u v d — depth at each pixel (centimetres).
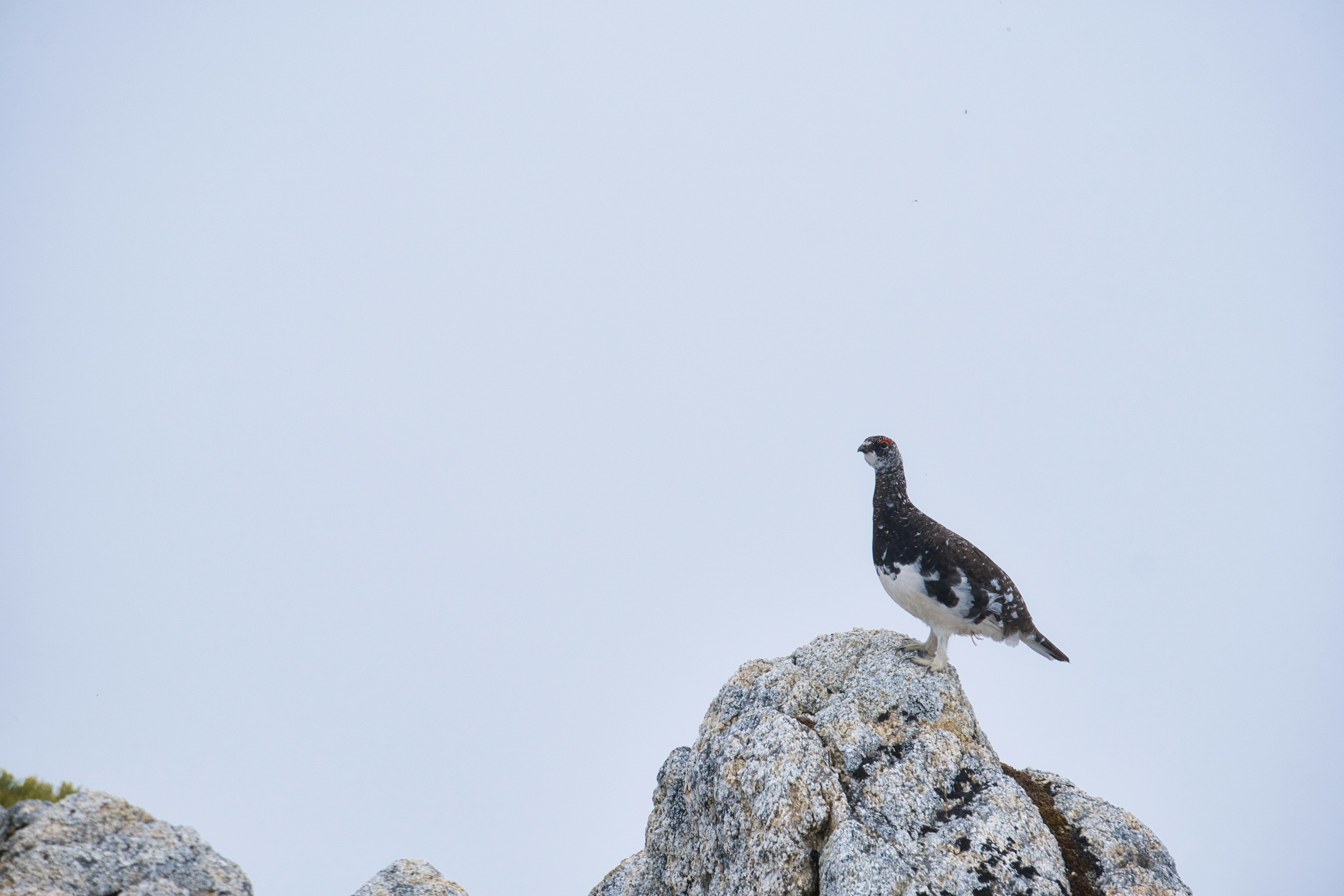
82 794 1333
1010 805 1407
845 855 1273
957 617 1570
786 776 1396
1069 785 1577
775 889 1327
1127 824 1464
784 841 1346
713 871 1476
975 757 1487
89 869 1244
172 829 1350
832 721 1542
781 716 1511
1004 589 1550
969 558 1544
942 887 1281
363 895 1565
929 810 1399
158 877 1279
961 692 1579
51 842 1248
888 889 1239
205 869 1322
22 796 1941
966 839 1355
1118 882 1362
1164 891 1363
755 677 1748
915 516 1590
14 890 1184
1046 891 1303
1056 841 1399
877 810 1394
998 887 1295
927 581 1555
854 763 1464
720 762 1502
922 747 1488
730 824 1442
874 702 1572
